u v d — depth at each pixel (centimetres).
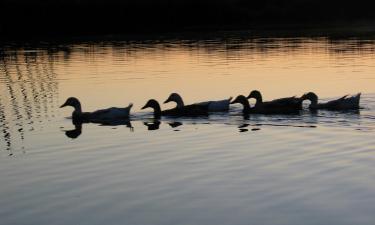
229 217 1284
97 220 1288
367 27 7612
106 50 5447
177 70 4041
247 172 1608
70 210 1355
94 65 4403
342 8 9200
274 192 1434
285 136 2047
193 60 4584
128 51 5309
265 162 1706
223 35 6881
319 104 2625
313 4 9156
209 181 1536
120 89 3331
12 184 1567
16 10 7706
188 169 1656
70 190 1498
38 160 1820
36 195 1468
